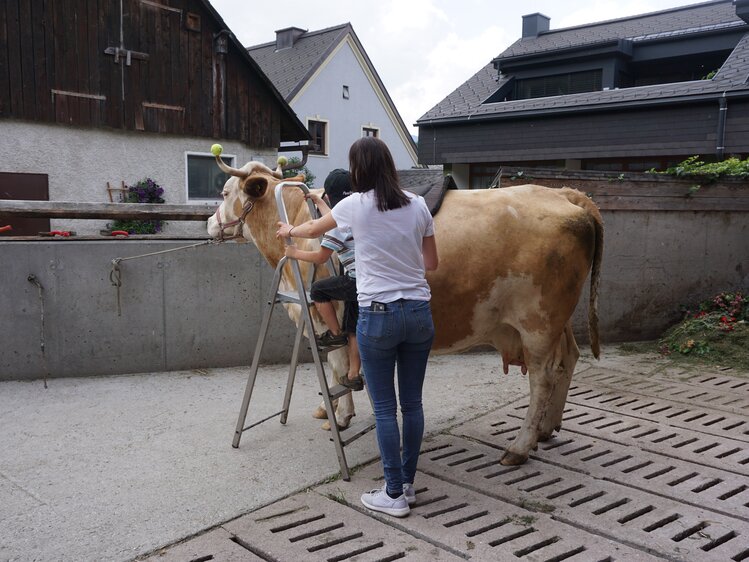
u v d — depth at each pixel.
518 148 15.04
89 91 12.66
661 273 7.61
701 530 3.23
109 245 5.91
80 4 12.41
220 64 14.37
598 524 3.26
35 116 12.08
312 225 3.43
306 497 3.57
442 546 3.05
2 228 5.83
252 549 3.04
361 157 3.10
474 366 6.42
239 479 3.80
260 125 15.15
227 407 5.14
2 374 5.77
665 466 4.02
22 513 3.37
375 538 3.12
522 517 3.34
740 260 8.02
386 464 3.30
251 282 6.32
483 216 3.92
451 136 16.16
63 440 4.41
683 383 5.93
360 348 3.21
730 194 7.79
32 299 5.77
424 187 4.10
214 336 6.29
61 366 5.91
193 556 2.96
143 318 6.07
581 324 7.30
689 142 12.71
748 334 6.83
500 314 4.03
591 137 13.93
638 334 7.61
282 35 31.22
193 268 6.15
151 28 13.33
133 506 3.45
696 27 16.42
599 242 4.17
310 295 3.81
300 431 4.59
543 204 4.00
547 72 17.61
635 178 7.29
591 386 5.82
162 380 5.90
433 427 4.72
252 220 4.81
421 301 3.17
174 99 13.78
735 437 4.54
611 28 19.08
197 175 14.46
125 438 4.45
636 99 13.10
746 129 12.00
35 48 11.99
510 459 3.99
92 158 12.86
